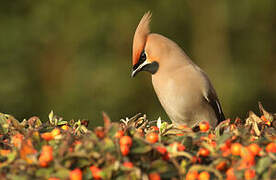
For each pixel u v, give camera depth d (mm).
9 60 16156
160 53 7137
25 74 16141
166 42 7184
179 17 17125
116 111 15695
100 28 16344
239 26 17500
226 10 17188
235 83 16406
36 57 16375
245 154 3672
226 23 17203
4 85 15828
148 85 16141
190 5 17219
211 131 4500
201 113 7195
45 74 16297
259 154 3824
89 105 15586
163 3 16953
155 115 15828
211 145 4012
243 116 16297
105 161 3549
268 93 17172
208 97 7090
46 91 16156
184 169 3650
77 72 15945
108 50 16406
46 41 16422
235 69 17000
